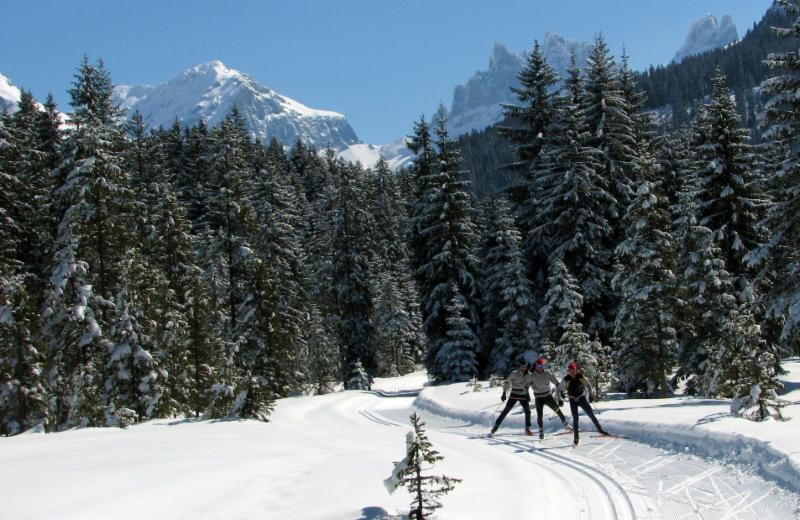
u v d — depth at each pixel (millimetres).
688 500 7027
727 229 24328
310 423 21281
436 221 36656
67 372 25078
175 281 34656
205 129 70750
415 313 79062
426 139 38719
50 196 28219
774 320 21906
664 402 15609
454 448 12266
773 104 18156
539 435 12695
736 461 8336
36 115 40188
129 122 49125
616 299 28922
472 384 24984
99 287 26688
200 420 19047
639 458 9609
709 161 25391
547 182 31750
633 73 36219
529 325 31469
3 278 24094
